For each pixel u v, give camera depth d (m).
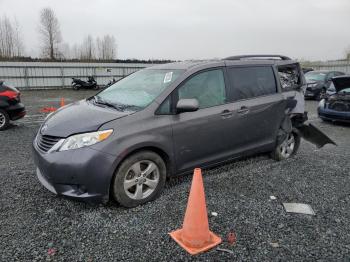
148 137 3.65
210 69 4.43
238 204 3.86
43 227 3.26
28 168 5.06
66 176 3.39
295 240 3.13
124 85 4.66
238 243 3.06
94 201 3.48
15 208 3.65
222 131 4.41
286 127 5.39
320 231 3.30
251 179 4.70
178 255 2.85
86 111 3.93
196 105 3.80
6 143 6.86
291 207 3.80
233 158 4.73
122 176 3.54
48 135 3.62
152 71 4.70
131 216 3.51
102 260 2.76
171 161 3.96
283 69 5.43
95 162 3.36
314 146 6.82
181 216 3.54
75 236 3.11
